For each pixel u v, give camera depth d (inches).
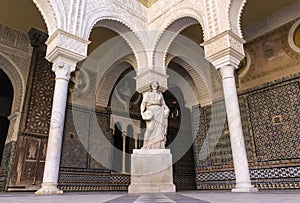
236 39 148.5
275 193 96.7
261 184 177.5
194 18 171.3
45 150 205.2
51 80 228.5
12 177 181.9
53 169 124.1
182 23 187.2
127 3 193.8
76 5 157.5
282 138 173.8
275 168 172.4
